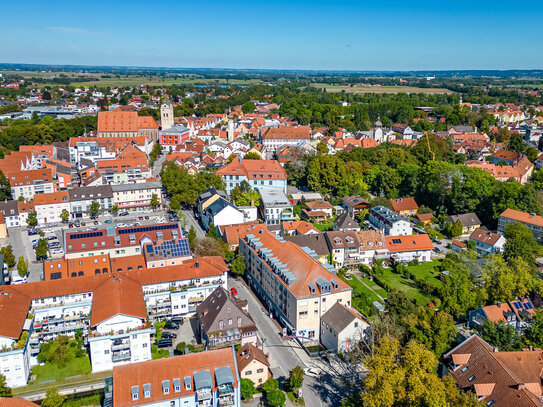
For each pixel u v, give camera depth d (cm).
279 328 11531
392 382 7681
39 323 10556
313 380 9644
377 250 14975
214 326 10112
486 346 9069
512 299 11844
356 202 19575
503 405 7850
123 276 11362
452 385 7694
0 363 9112
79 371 9825
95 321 9731
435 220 19275
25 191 19900
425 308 10656
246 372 9156
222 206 16650
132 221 18375
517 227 15125
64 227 17875
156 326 11362
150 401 7775
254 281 13550
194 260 12325
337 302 11000
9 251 14375
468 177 19950
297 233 16175
